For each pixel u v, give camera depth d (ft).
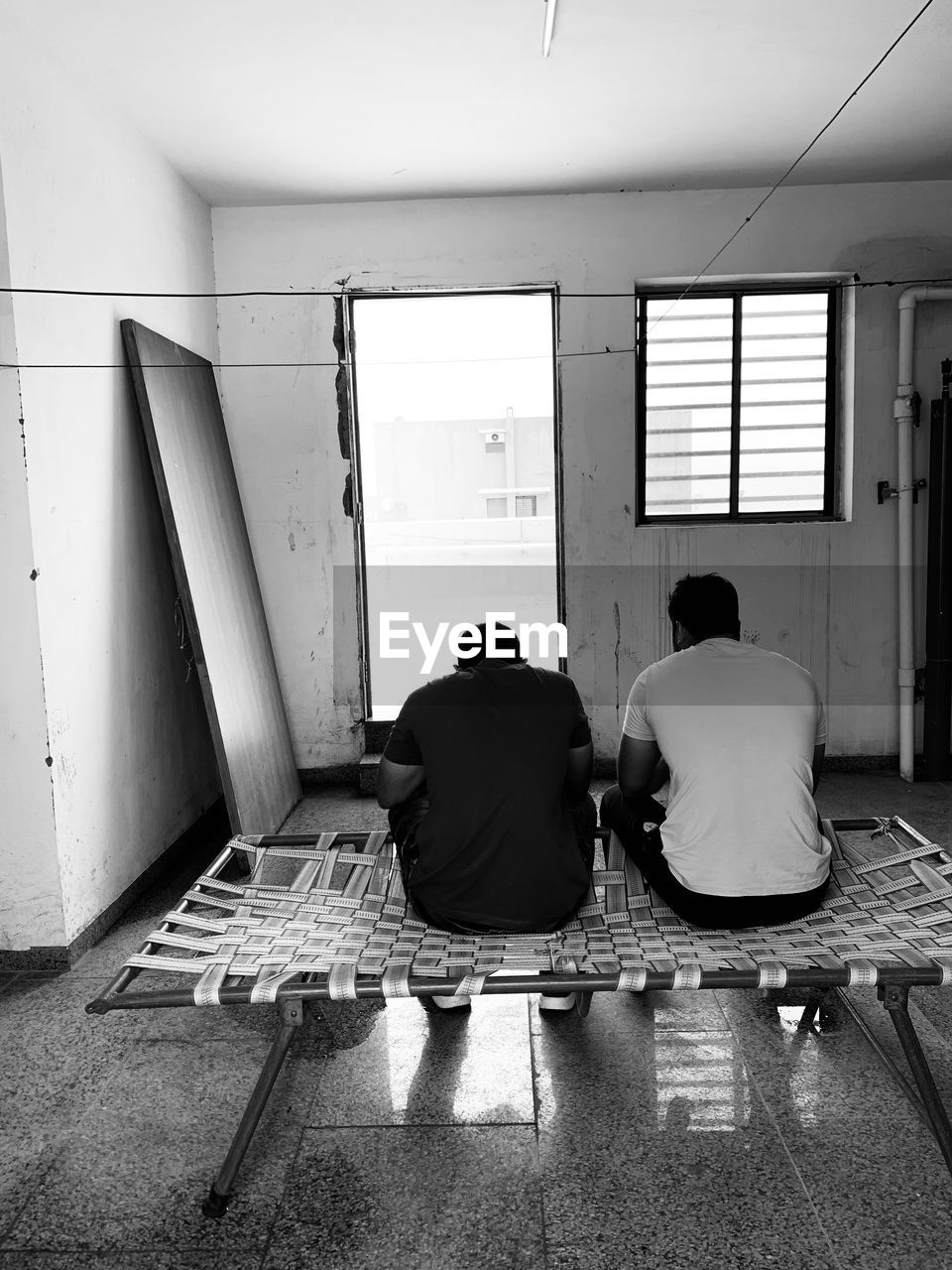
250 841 8.41
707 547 15.16
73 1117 6.83
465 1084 7.08
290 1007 5.81
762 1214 5.67
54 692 8.93
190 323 13.56
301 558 15.21
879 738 15.53
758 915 6.73
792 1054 7.41
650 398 15.40
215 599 12.22
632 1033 7.77
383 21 9.39
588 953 6.29
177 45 9.66
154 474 10.95
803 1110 6.68
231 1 8.93
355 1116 6.73
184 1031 8.01
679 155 13.12
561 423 14.96
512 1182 6.01
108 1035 7.95
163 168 12.57
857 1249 5.40
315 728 15.55
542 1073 7.21
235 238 14.66
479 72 10.55
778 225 14.60
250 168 13.07
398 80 10.68
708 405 15.40
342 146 12.44
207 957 6.26
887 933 6.47
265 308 14.79
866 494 15.08
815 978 5.72
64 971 9.11
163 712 12.02
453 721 7.11
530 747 7.04
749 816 6.78
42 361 8.89
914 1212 5.67
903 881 7.30
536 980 5.75
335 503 15.12
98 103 10.46
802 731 7.03
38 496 8.71
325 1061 7.47
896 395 14.80
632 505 15.08
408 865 7.50
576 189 14.38
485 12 9.28
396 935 6.81
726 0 9.16
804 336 15.26
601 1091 6.94
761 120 12.06
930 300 14.46
